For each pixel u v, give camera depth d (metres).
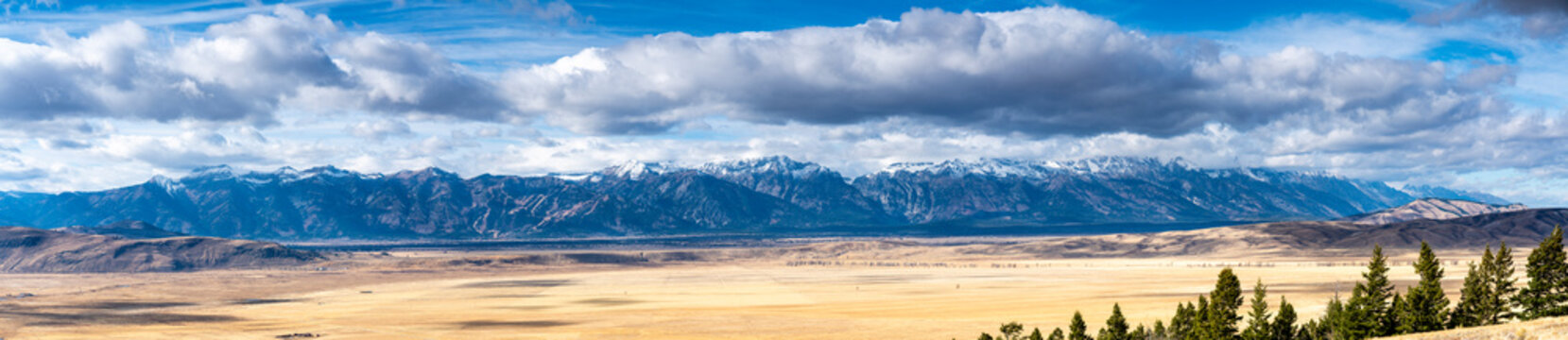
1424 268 95.00
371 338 174.38
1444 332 64.88
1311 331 101.25
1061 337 110.19
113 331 196.50
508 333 177.50
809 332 160.25
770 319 186.25
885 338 145.88
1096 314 171.00
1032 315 175.88
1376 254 96.81
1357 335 96.12
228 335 183.38
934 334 148.12
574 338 165.62
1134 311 177.25
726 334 161.62
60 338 184.12
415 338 173.12
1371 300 95.62
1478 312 95.62
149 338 180.50
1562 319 59.53
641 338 161.38
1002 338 129.50
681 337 159.75
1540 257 93.19
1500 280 95.31
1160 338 105.50
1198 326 99.81
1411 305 93.56
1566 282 91.44
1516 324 61.72
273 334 184.38
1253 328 96.50
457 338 171.62
